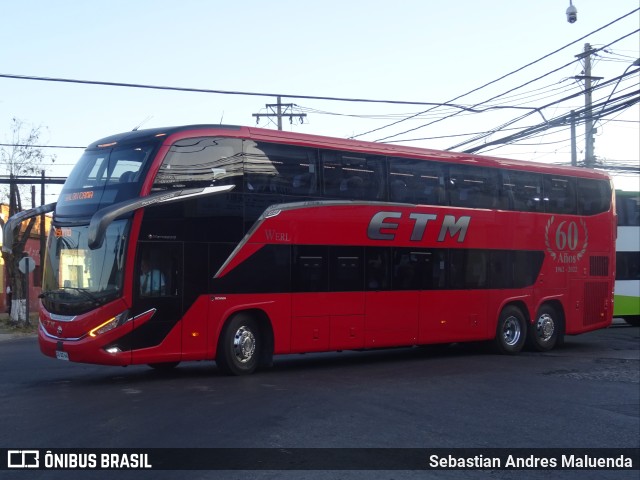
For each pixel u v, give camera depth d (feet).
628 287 83.97
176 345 41.83
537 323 61.41
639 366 52.54
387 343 51.16
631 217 85.40
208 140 43.42
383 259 51.26
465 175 56.75
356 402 36.22
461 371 49.19
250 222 44.75
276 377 44.83
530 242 60.75
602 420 34.01
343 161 49.60
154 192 41.01
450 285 55.06
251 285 44.70
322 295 47.80
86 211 42.01
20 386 40.50
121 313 40.01
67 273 41.65
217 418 31.65
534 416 34.40
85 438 27.84
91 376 45.03
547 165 62.90
